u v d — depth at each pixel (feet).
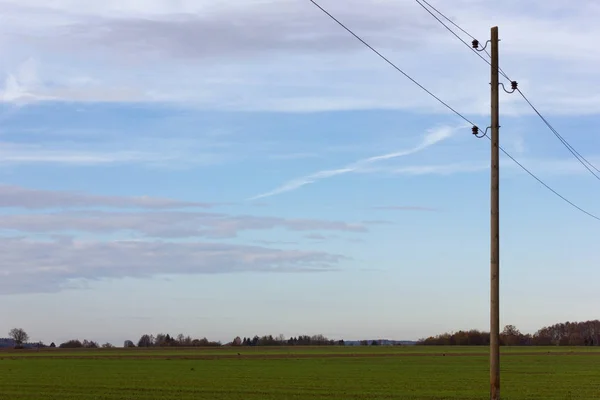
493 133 102.94
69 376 290.35
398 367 379.55
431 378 278.67
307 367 380.99
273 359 501.56
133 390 212.23
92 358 524.11
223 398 183.62
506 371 328.70
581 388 219.61
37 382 249.96
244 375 298.97
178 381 257.14
